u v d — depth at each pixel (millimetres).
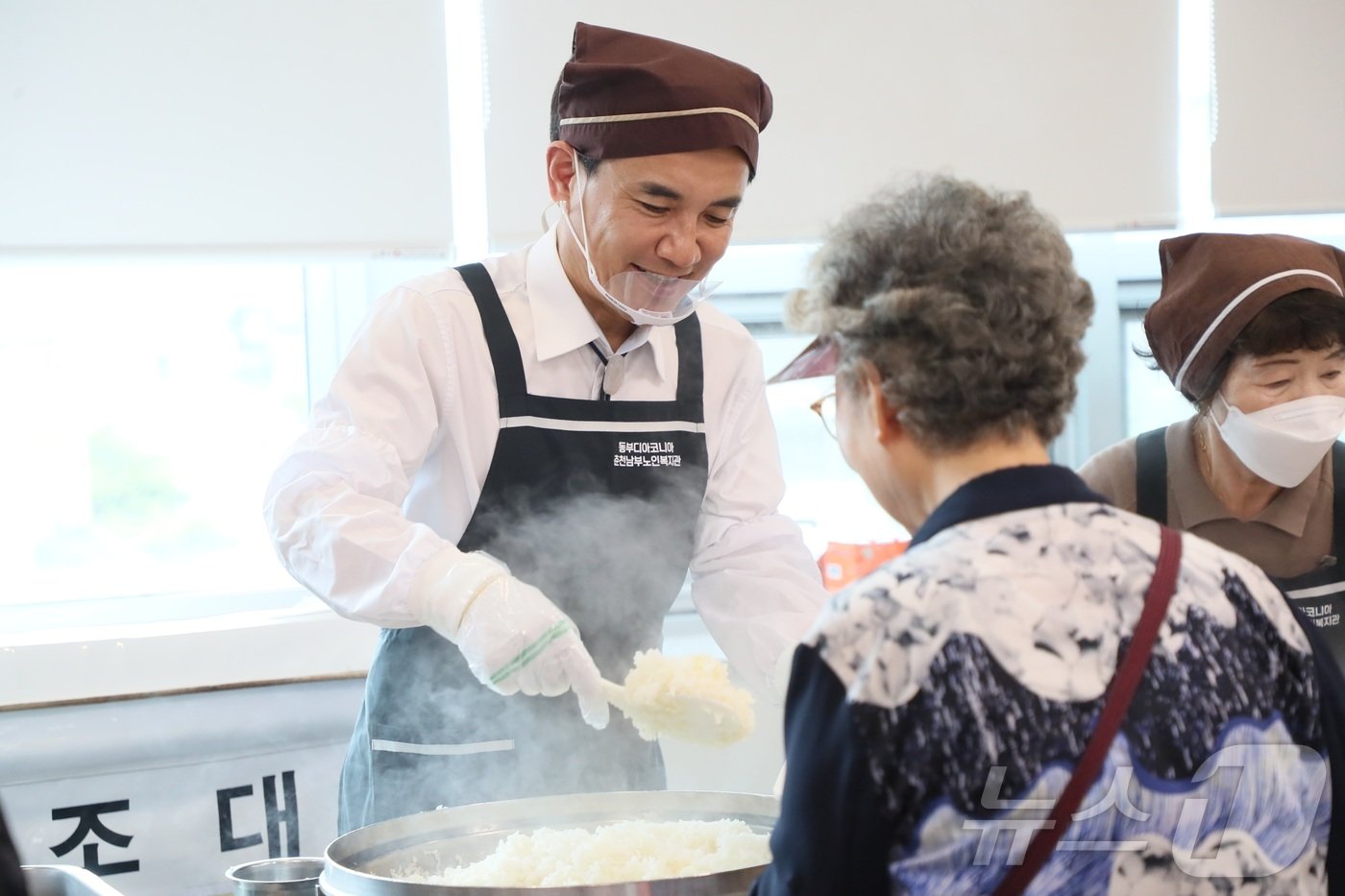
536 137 2912
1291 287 1739
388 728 1815
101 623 2887
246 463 3061
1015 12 3139
